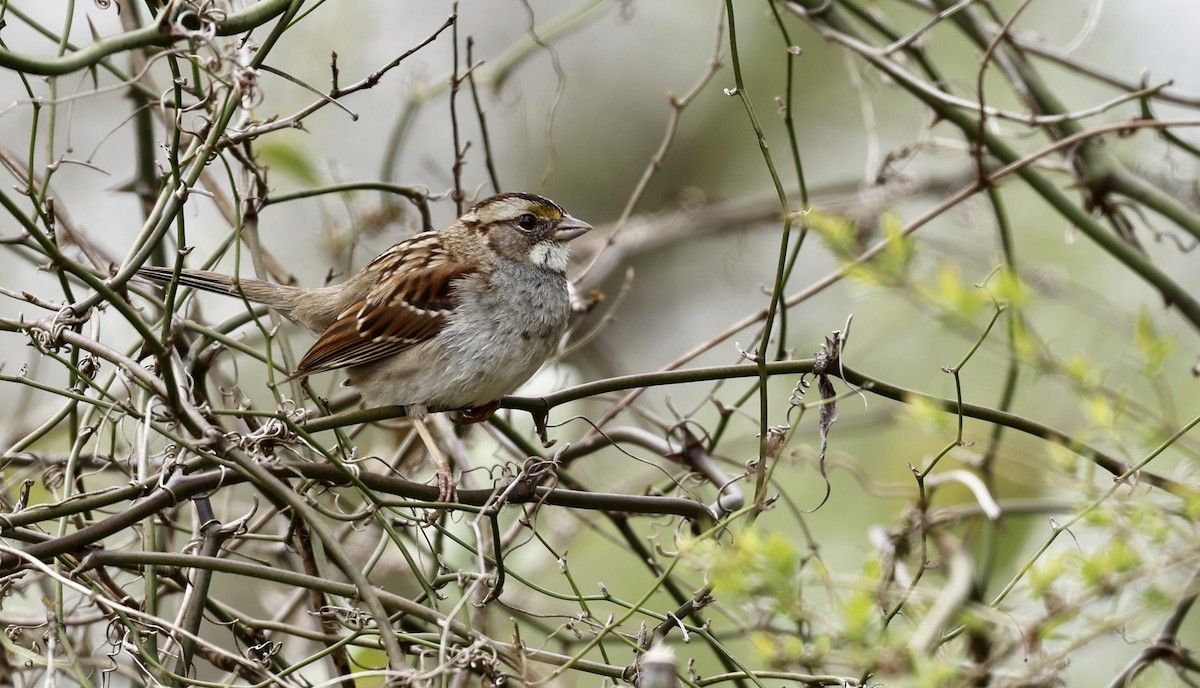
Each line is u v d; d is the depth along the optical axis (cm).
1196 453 743
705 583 700
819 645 546
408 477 1027
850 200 1412
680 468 1071
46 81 916
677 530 773
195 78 753
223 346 870
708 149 1645
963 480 851
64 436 1096
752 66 1636
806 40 1631
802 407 758
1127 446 739
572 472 1116
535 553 1055
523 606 1043
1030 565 612
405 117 1144
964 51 1488
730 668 784
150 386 693
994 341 709
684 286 1666
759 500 700
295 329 1362
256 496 800
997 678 639
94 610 844
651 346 1634
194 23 701
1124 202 1034
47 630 676
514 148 1612
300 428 713
